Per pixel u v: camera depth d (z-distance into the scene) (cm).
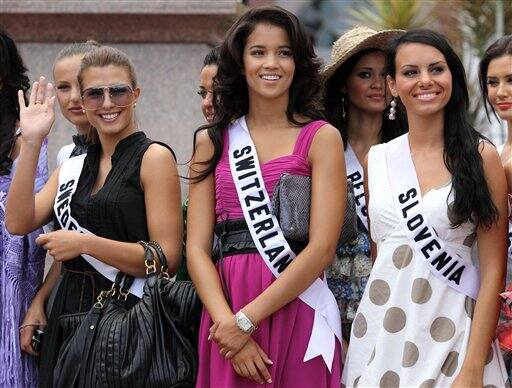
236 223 519
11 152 598
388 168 523
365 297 518
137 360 509
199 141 538
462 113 516
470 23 1237
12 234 562
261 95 523
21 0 962
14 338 574
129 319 517
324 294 520
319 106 550
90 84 550
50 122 555
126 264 535
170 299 522
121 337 513
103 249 533
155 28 971
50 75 972
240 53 530
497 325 516
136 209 542
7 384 570
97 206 541
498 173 510
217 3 966
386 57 539
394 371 504
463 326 501
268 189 516
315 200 511
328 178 513
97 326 521
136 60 975
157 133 977
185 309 521
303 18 1395
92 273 546
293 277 500
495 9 1231
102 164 561
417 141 523
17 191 552
